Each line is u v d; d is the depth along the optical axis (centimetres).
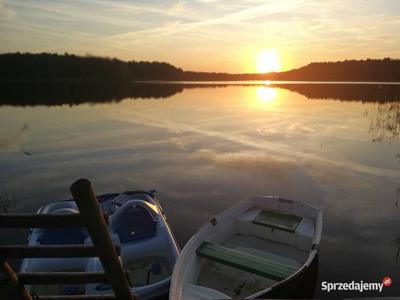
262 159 1459
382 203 1001
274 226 731
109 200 938
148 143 1794
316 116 2625
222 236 737
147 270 632
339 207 977
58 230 670
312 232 703
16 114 2811
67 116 2738
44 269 590
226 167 1359
